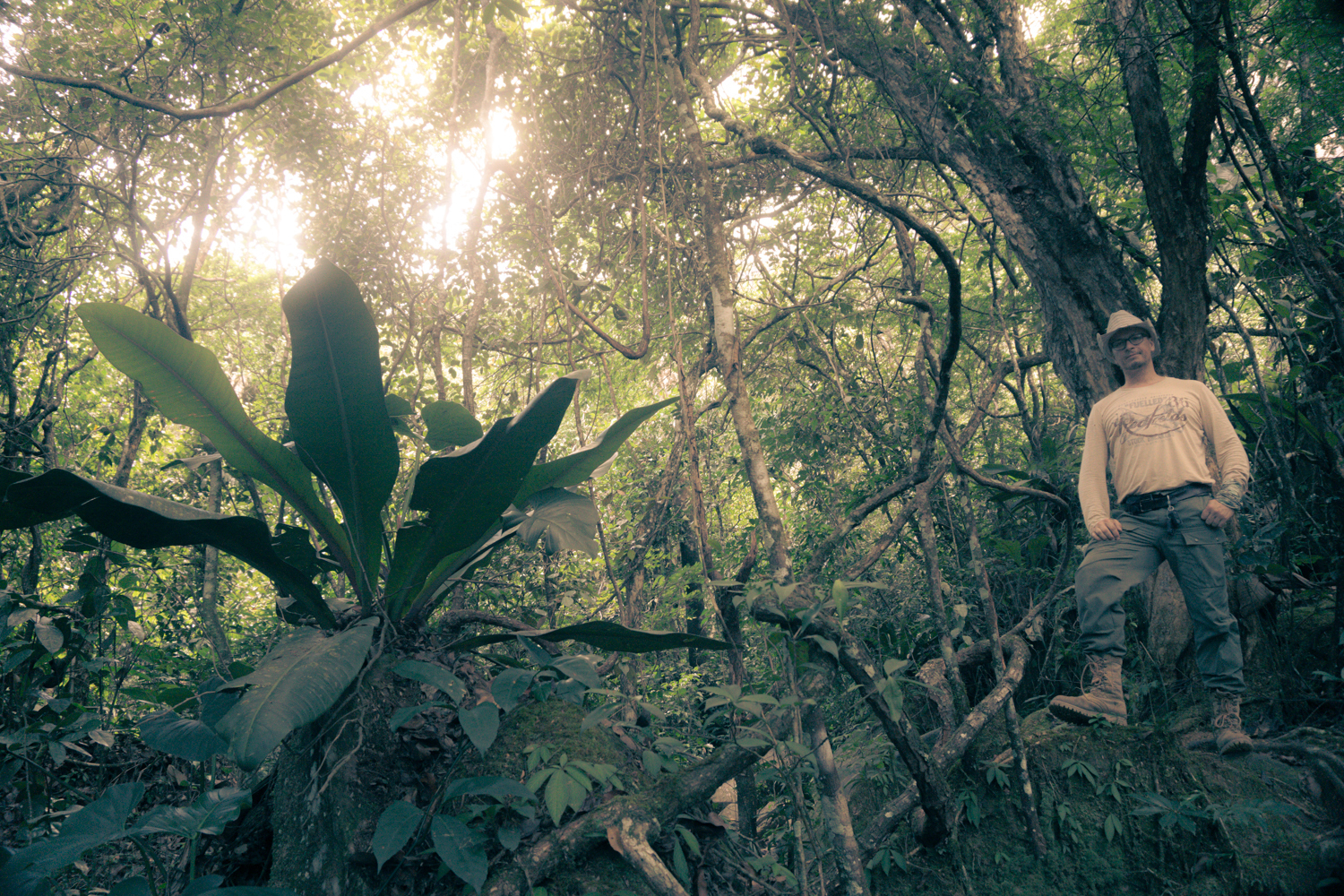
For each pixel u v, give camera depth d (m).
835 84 3.71
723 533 4.64
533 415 1.89
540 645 2.30
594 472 2.62
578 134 3.87
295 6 3.71
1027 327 4.75
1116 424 2.59
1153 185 3.14
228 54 3.48
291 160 3.83
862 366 4.52
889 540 2.67
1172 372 3.08
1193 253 3.09
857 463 4.41
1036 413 4.32
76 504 1.83
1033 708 3.11
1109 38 3.19
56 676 2.88
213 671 3.46
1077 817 2.34
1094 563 2.54
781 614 1.82
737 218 4.31
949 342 2.23
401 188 3.98
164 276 3.58
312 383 1.94
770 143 3.02
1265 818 2.17
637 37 3.84
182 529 1.93
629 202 4.12
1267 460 3.14
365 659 2.06
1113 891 2.21
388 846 1.59
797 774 1.76
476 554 2.47
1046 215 3.64
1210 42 2.92
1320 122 3.29
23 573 3.18
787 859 2.30
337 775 1.89
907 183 4.48
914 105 3.82
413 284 4.02
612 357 5.11
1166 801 2.21
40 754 2.56
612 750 2.09
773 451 4.40
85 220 3.95
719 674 3.41
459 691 1.83
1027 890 2.28
